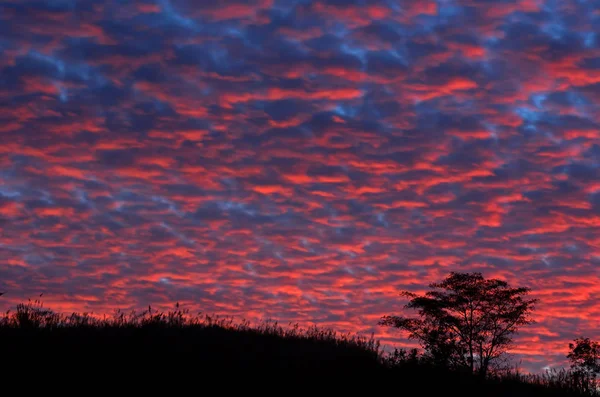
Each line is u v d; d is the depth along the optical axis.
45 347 17.34
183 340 19.52
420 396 17.83
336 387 17.28
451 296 24.28
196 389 15.97
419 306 24.20
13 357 16.44
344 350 21.33
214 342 19.88
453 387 19.17
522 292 24.19
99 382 15.67
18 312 19.81
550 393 21.16
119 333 19.42
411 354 19.86
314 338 22.73
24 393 14.68
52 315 20.08
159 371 16.69
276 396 16.22
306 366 18.61
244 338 21.27
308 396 16.47
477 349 23.58
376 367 19.38
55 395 14.77
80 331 19.33
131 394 15.29
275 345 21.03
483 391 19.72
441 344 21.89
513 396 19.91
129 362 17.00
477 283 24.17
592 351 22.75
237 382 16.72
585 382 21.97
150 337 19.33
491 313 24.05
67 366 16.30
